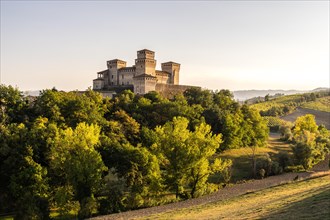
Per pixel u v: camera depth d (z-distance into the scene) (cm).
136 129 10338
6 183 6975
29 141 7144
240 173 10025
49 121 9750
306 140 12156
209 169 7769
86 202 6178
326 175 8512
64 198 6262
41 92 11250
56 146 6931
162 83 17012
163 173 7931
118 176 7075
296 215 3456
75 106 10438
